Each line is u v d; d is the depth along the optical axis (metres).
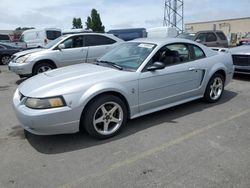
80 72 4.38
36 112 3.59
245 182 2.96
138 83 4.34
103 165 3.39
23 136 4.32
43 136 4.28
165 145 3.87
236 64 8.22
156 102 4.68
